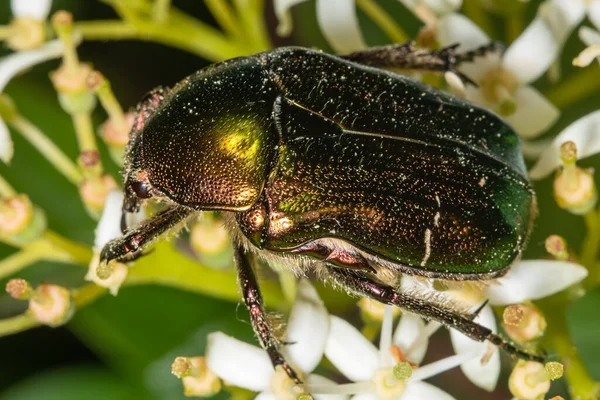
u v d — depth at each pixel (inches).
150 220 3.7
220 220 3.7
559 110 4.1
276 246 3.6
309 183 3.6
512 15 4.2
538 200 4.2
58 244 3.9
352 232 3.6
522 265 3.7
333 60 3.7
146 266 3.9
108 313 4.2
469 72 4.0
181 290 4.2
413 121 3.6
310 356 3.7
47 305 3.8
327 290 4.0
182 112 3.6
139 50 4.5
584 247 3.9
